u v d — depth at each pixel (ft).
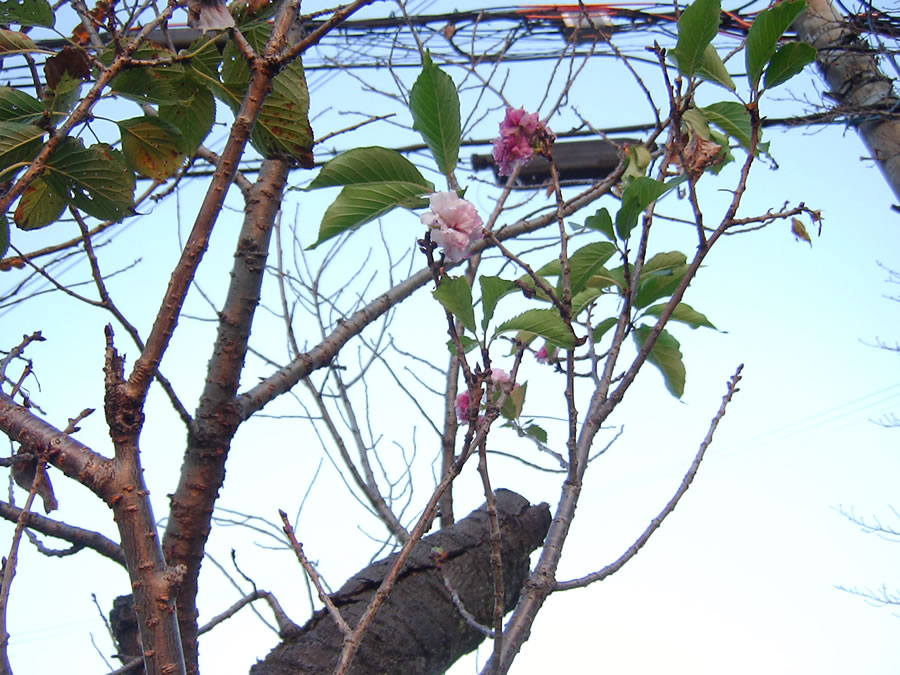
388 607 4.22
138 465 3.37
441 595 4.27
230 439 4.17
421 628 4.19
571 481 4.07
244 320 4.18
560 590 3.99
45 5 3.73
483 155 6.67
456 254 3.72
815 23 8.59
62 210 4.00
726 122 4.46
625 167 5.02
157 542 3.35
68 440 3.39
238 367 4.18
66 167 3.77
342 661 3.38
